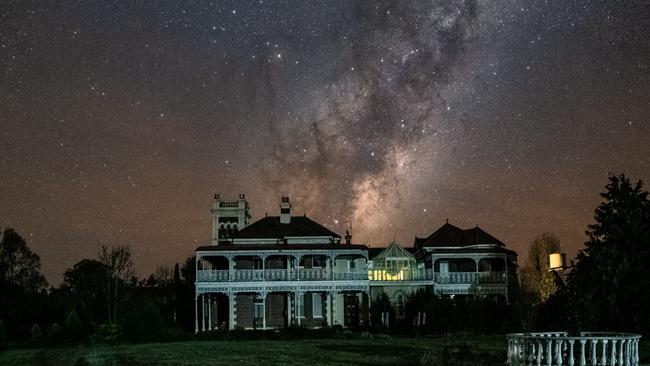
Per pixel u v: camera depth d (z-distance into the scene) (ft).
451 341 152.76
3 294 260.21
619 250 151.33
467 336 170.19
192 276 259.39
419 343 148.77
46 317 227.40
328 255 213.66
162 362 116.16
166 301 257.34
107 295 231.09
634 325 145.38
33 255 292.81
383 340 161.38
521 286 227.61
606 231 155.33
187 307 234.79
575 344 94.17
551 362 91.04
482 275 219.82
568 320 151.33
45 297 276.62
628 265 147.74
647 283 145.79
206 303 227.61
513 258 228.63
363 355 124.06
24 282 287.07
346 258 220.23
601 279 148.66
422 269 219.00
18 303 255.29
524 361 94.07
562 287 169.37
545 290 233.96
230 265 211.61
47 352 139.23
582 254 157.58
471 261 228.63
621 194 156.04
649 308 144.77
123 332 169.48
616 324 147.95
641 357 105.70
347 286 212.23
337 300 216.74
